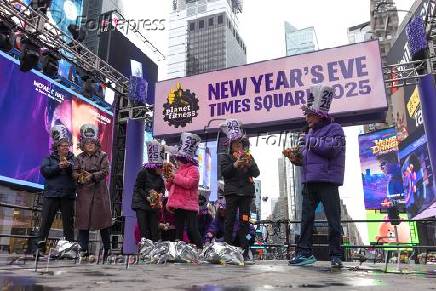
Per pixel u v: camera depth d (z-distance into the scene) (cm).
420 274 315
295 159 423
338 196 398
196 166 516
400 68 895
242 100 795
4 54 917
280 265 438
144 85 987
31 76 986
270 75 782
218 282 218
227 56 8456
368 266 468
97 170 501
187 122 841
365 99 708
